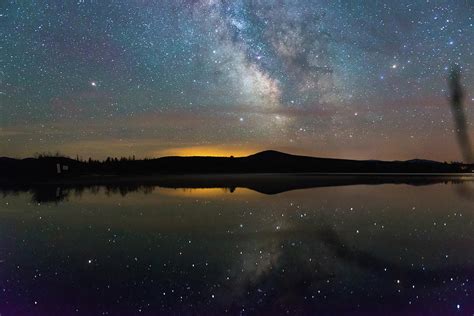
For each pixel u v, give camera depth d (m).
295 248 3.44
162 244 3.52
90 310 2.66
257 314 2.72
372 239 3.69
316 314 2.67
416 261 3.27
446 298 2.83
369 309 2.70
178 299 2.78
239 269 3.10
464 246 3.55
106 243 3.49
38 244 3.45
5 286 2.88
